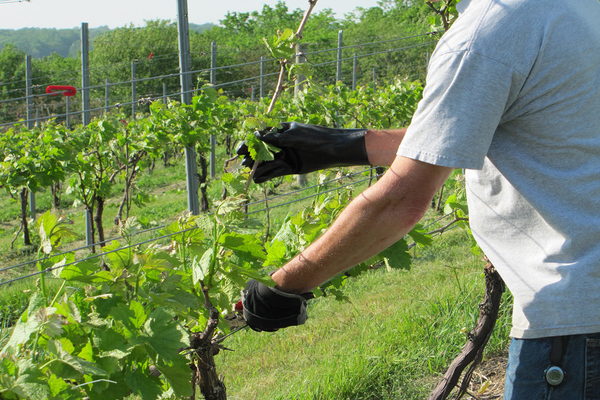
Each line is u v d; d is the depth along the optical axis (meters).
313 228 2.04
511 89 1.12
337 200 2.28
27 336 1.12
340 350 3.78
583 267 1.16
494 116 1.11
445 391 2.67
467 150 1.08
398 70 29.14
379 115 8.85
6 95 41.59
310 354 4.02
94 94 46.47
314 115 7.80
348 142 1.60
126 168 8.55
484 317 2.63
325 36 45.22
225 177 1.64
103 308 1.36
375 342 3.77
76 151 7.70
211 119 7.12
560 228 1.17
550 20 1.10
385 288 5.29
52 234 1.42
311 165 1.63
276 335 4.49
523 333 1.25
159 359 1.32
